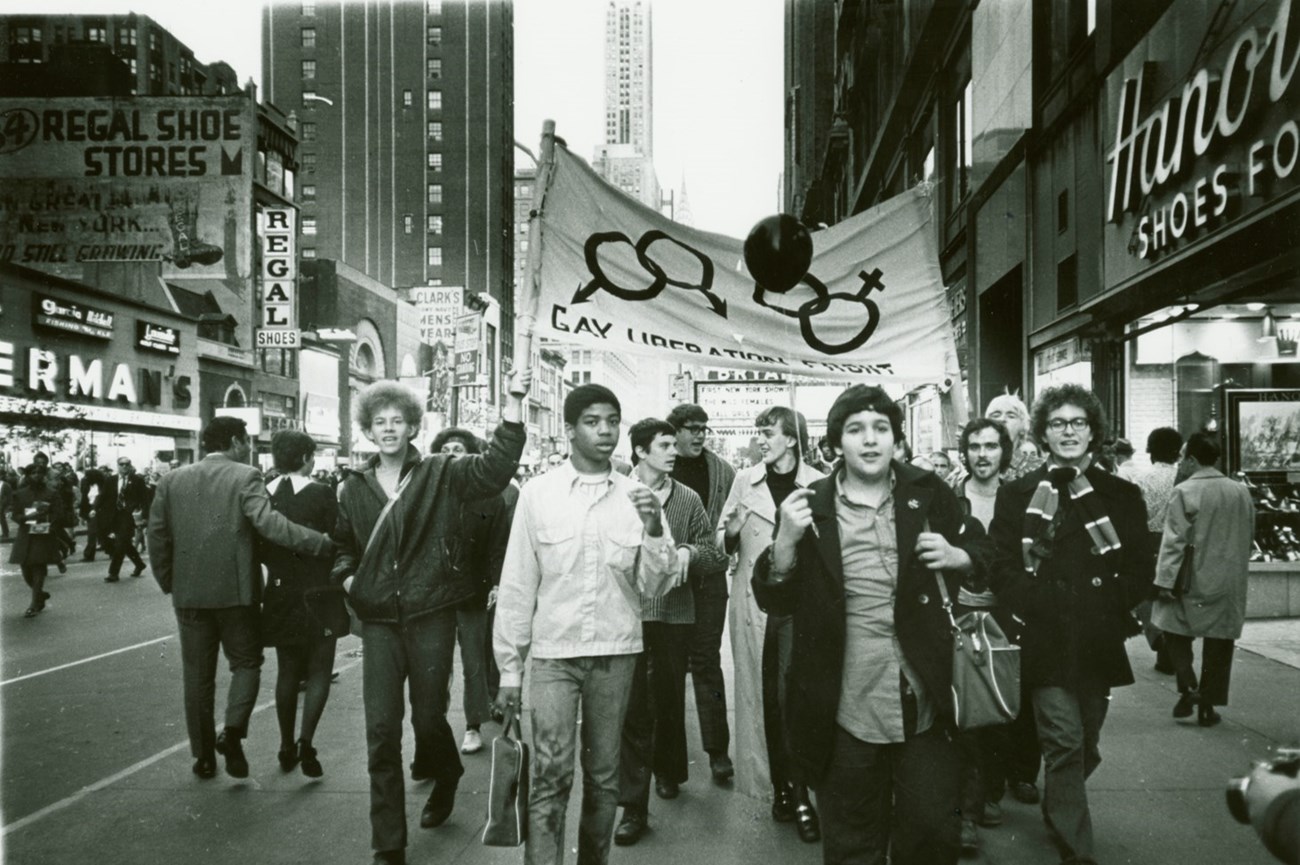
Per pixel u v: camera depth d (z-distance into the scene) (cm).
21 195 3103
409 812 467
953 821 291
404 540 398
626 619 353
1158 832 421
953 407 561
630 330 551
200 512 496
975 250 1847
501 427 411
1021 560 375
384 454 441
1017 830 429
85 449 3109
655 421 475
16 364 2930
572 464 364
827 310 561
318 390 4997
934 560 291
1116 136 1177
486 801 481
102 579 1581
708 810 463
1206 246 952
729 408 1695
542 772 339
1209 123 948
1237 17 908
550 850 334
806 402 1686
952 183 2095
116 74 3706
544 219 539
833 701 298
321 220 9300
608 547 351
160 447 3631
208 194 3159
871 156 3031
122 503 1562
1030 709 448
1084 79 1301
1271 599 936
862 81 3397
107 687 759
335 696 725
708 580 523
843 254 559
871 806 299
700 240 551
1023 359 1566
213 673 512
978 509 491
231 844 422
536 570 355
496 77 9288
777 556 305
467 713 559
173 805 473
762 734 451
